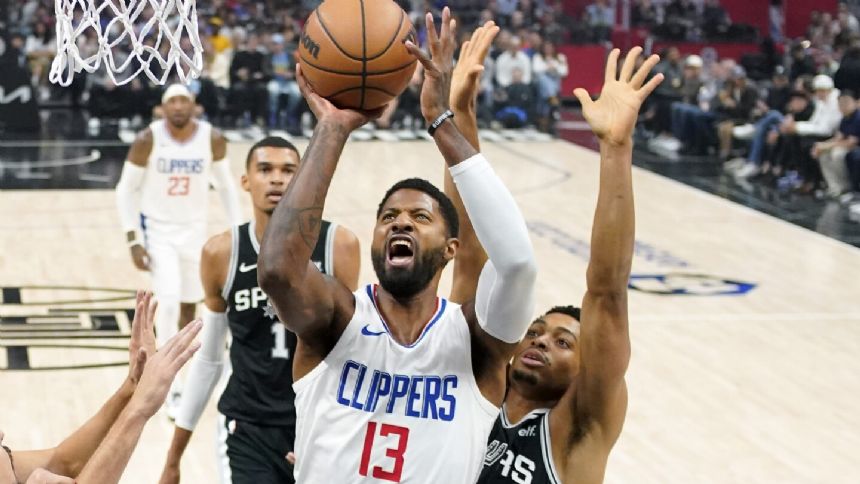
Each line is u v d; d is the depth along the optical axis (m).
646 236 18.33
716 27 35.25
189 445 9.77
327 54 4.24
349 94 4.28
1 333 12.46
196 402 7.16
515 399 5.16
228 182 11.64
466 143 4.13
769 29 37.91
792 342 13.20
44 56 30.58
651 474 9.45
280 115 29.45
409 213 4.25
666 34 35.16
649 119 28.25
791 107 22.88
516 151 26.58
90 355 11.89
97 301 13.79
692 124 26.45
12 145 25.19
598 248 4.59
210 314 7.09
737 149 26.16
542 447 4.89
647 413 10.84
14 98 26.89
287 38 29.36
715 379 11.85
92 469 4.05
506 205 4.07
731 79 26.20
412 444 4.14
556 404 5.07
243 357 6.92
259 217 7.29
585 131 30.08
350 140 26.91
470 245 5.26
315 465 4.22
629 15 36.97
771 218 19.89
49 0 31.00
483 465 4.98
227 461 7.45
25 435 9.80
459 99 4.92
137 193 11.29
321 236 6.86
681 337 13.24
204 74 28.42
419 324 4.30
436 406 4.18
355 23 4.26
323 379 4.23
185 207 11.30
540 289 14.85
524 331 4.24
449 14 4.25
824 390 11.66
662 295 15.02
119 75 27.72
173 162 11.18
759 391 11.56
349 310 4.25
